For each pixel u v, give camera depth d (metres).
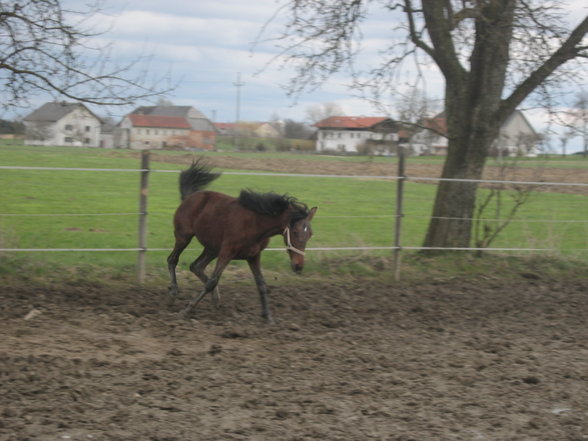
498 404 5.66
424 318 9.18
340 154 56.25
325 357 6.98
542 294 10.90
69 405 5.14
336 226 16.83
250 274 10.95
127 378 5.92
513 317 9.42
